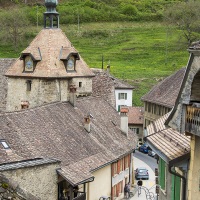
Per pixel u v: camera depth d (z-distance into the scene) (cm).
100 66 11250
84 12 15212
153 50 12631
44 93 5281
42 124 3891
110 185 4481
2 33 12788
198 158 1781
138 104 8944
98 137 4538
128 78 10019
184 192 1869
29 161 2680
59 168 2862
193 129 1716
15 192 1147
